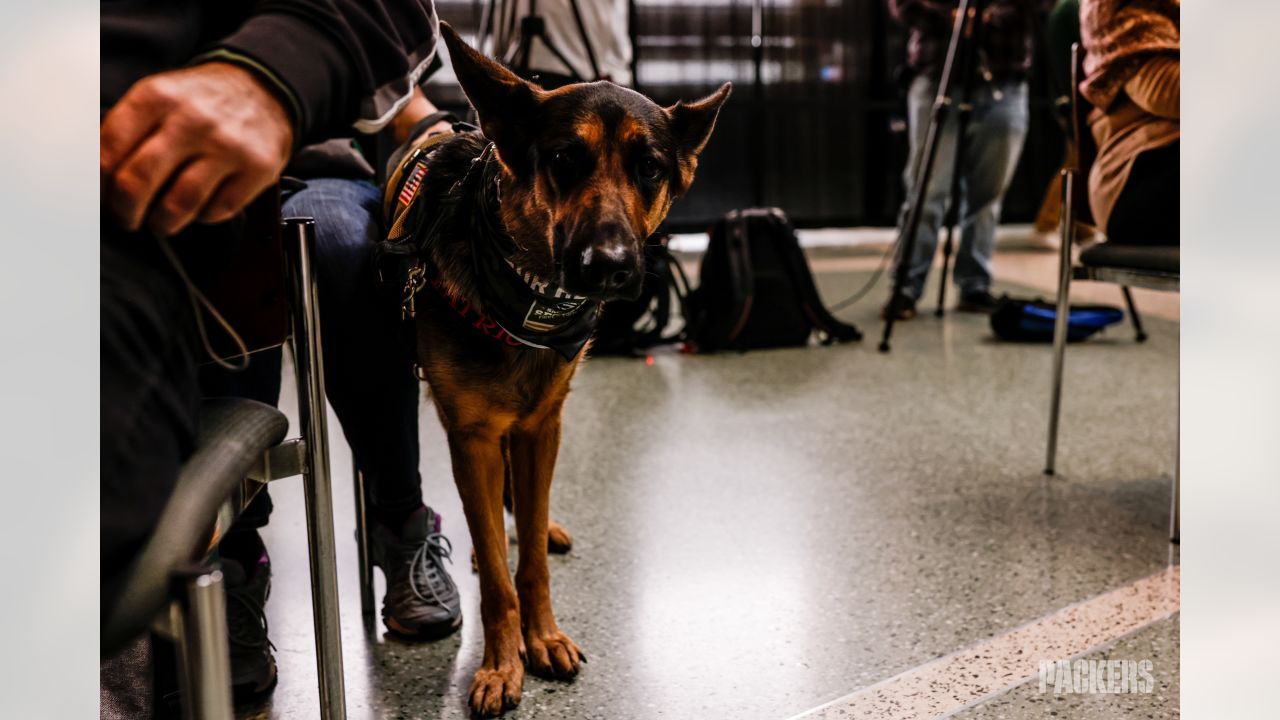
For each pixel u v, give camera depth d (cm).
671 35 779
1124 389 317
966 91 391
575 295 117
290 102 67
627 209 119
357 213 151
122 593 56
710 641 159
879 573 184
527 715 137
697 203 810
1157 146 197
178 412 64
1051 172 823
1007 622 164
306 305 96
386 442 154
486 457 140
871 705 139
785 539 201
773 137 809
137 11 67
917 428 279
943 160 443
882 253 711
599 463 252
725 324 383
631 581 182
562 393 143
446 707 140
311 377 98
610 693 143
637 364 373
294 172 166
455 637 162
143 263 63
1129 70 198
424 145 150
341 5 76
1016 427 278
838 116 813
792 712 137
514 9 309
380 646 159
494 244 125
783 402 311
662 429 283
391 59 80
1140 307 463
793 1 791
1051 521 209
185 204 61
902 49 808
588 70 312
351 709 139
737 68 793
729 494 228
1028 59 440
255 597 144
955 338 407
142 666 127
